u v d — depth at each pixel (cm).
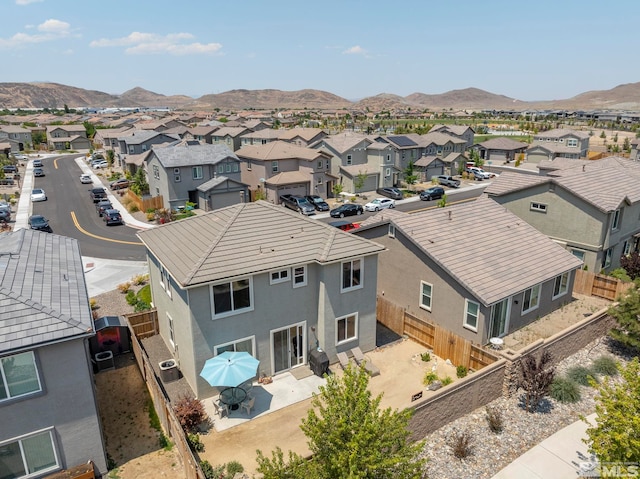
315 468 1077
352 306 2159
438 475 1489
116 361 2189
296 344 2095
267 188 5788
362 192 6419
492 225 2727
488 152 9388
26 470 1386
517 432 1702
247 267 1850
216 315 1825
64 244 2112
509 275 2345
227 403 1770
